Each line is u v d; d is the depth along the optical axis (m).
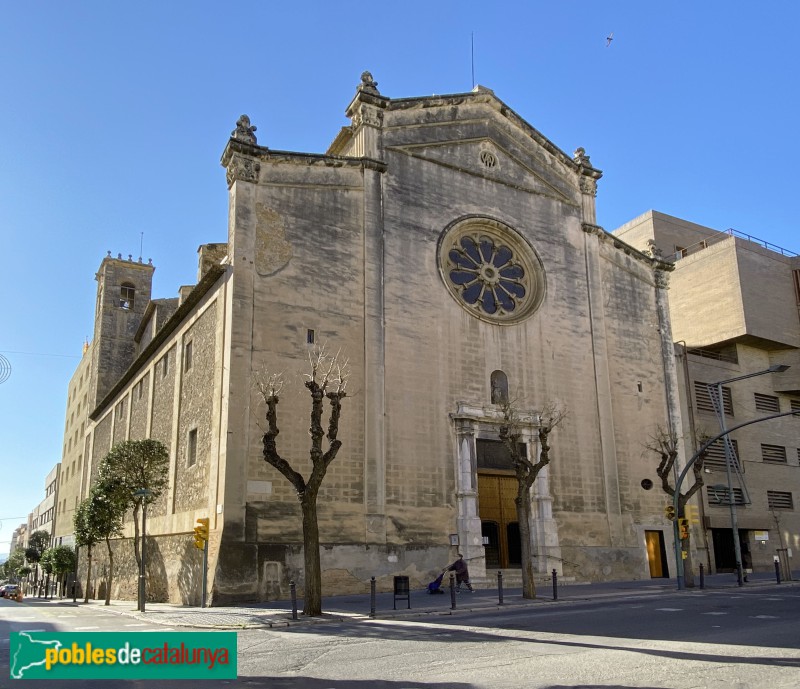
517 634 13.30
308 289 25.36
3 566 140.38
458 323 28.44
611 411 31.48
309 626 16.05
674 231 48.91
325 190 26.70
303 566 22.58
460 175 30.45
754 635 12.34
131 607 26.61
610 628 13.80
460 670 9.72
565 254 32.69
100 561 41.78
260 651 11.98
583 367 31.38
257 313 24.25
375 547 24.09
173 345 31.03
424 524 25.42
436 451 26.47
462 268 29.69
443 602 20.38
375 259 26.86
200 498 24.92
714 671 9.16
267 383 23.62
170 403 30.58
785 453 40.75
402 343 26.75
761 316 40.09
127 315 54.06
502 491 28.14
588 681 8.72
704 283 41.72
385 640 13.02
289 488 23.11
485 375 28.53
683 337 42.44
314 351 24.86
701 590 24.64
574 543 28.75
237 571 21.66
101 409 47.84
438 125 30.41
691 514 33.81
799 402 42.31
